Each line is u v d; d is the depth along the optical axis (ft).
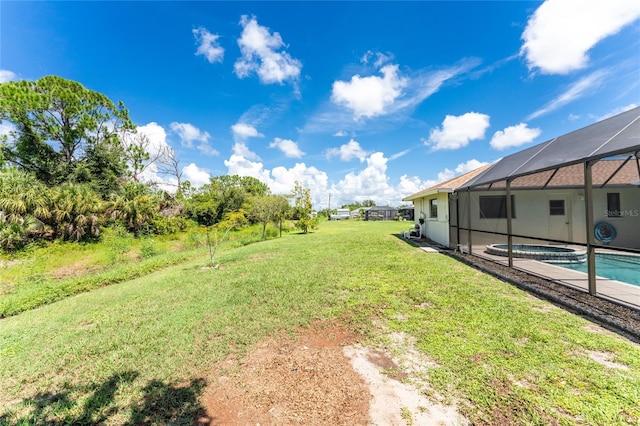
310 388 7.20
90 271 30.99
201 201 72.69
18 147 55.83
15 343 10.93
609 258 22.09
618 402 6.12
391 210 148.15
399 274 18.84
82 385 7.78
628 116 12.85
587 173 12.60
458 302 12.92
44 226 40.09
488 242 28.53
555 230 27.66
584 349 8.44
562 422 5.65
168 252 41.60
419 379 7.34
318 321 11.52
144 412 6.55
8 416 6.66
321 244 37.47
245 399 6.87
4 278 26.71
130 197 55.26
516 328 9.95
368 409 6.32
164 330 11.16
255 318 12.02
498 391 6.66
